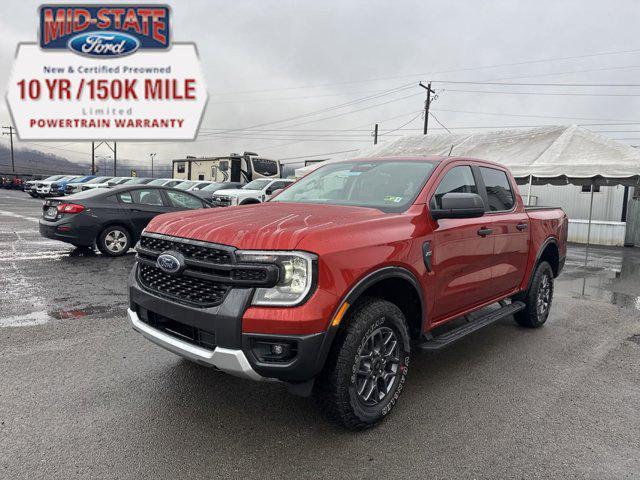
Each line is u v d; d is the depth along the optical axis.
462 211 3.36
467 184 4.14
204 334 2.72
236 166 29.58
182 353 2.80
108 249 8.84
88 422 2.96
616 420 3.22
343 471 2.56
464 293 3.88
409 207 3.44
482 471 2.60
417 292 3.28
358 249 2.80
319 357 2.59
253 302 2.54
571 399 3.53
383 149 17.30
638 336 5.21
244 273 2.57
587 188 15.59
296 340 2.52
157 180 25.34
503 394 3.59
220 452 2.69
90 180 30.45
